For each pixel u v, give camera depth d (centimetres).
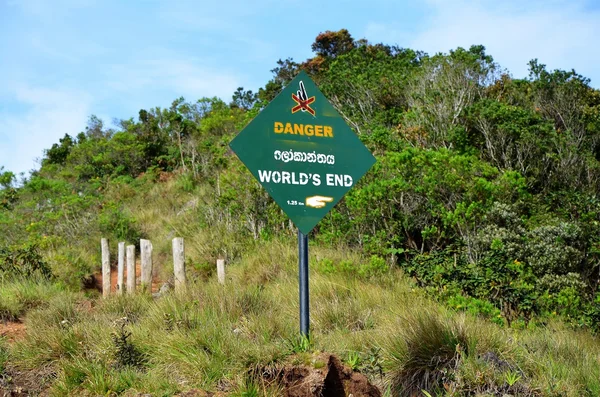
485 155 1638
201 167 2366
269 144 598
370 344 641
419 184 1301
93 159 2898
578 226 1205
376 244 1198
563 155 1570
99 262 1535
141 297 992
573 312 945
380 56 2505
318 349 573
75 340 697
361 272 1056
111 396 562
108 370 618
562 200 1427
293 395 511
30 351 686
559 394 524
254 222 1527
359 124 1934
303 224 598
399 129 1772
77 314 871
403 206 1291
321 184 608
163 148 2878
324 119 615
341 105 2095
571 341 714
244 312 841
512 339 647
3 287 1027
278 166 598
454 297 912
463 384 526
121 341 647
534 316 922
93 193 2414
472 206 1190
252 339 696
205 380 570
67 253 1492
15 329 847
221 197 1578
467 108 1673
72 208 2036
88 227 1859
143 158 2852
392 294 941
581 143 1708
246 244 1448
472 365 543
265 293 948
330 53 3562
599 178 1568
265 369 542
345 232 1312
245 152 592
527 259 1122
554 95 1870
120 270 1195
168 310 789
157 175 2594
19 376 644
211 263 1385
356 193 1281
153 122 3019
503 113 1622
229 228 1561
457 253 1167
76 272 1365
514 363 573
